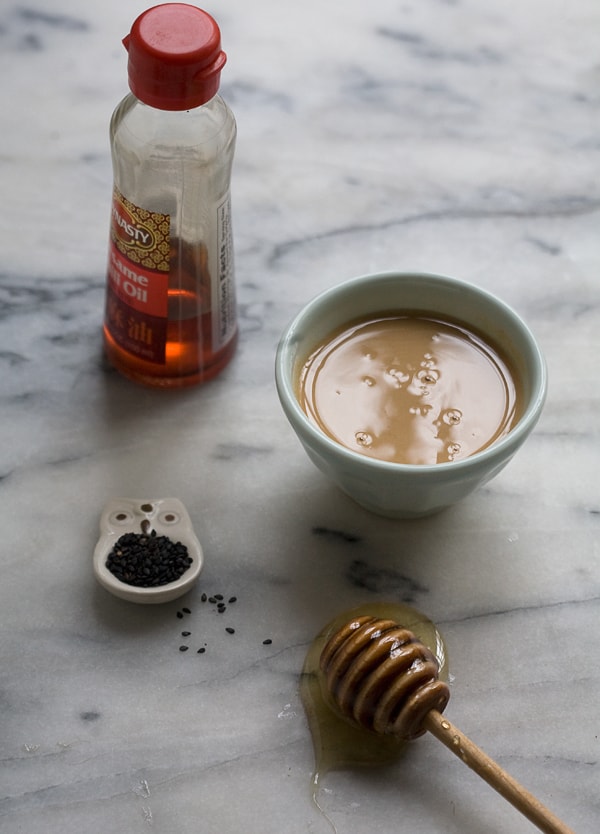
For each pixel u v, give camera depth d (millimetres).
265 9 863
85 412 725
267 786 632
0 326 749
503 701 653
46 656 660
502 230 789
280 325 756
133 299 705
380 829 624
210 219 694
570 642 667
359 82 839
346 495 706
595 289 770
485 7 873
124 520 688
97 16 851
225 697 652
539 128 827
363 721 630
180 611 673
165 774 633
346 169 806
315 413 676
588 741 644
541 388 659
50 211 783
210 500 703
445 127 825
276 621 672
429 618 673
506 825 625
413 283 692
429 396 682
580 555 690
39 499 699
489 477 662
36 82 825
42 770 633
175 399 731
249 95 830
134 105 687
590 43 862
